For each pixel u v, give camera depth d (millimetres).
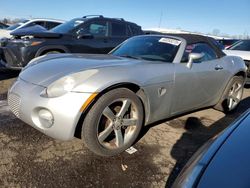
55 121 2441
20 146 2816
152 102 3021
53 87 2510
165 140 3268
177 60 3383
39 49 5648
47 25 9680
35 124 2578
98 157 2727
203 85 3736
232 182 1267
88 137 2543
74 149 2844
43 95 2500
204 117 4258
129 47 3869
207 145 1735
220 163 1416
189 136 3465
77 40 6195
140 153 2887
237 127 1793
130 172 2523
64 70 2705
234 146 1551
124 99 2729
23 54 5559
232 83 4383
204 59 3852
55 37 5891
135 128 2902
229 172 1335
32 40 5605
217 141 1678
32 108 2537
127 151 2900
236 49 7336
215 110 4691
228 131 1771
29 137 3023
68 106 2412
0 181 2240
